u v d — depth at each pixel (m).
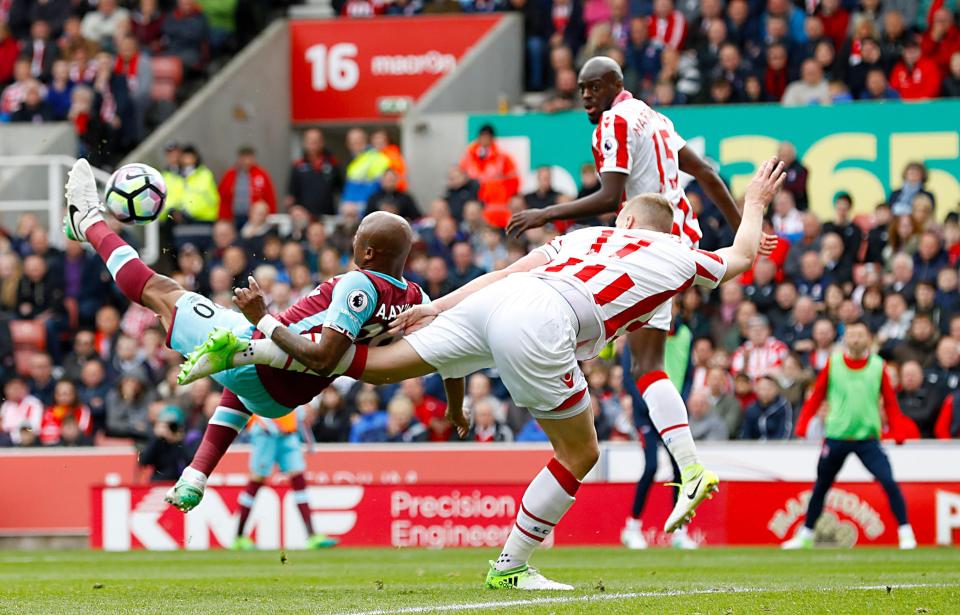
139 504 36.50
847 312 39.31
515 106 52.50
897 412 32.50
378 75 53.72
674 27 48.47
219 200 48.53
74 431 39.94
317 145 49.16
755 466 35.59
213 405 38.19
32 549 37.44
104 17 54.53
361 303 16.88
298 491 34.47
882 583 19.72
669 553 30.91
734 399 36.78
